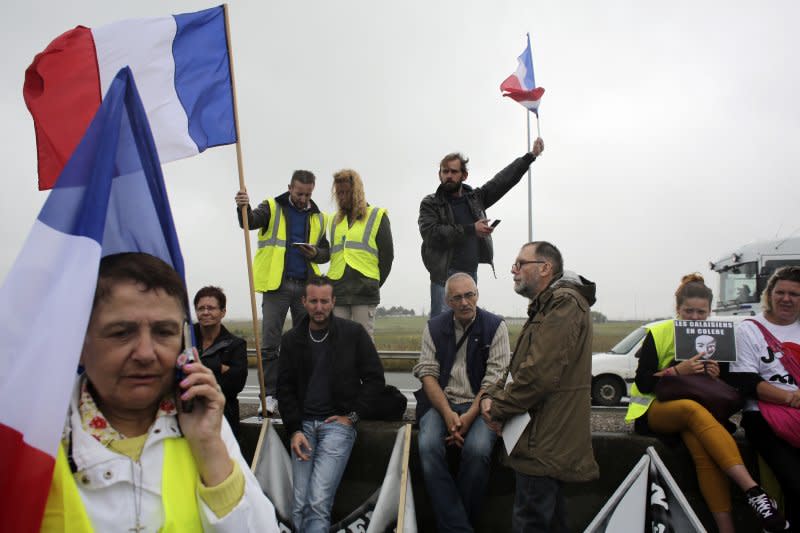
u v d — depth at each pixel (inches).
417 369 175.6
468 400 169.5
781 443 151.5
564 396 136.3
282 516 172.7
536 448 134.7
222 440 59.6
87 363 57.1
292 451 171.2
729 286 504.1
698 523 142.2
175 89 180.5
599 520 152.5
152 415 60.3
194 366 58.4
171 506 56.4
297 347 179.3
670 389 159.0
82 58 163.5
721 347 158.9
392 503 165.0
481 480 159.0
